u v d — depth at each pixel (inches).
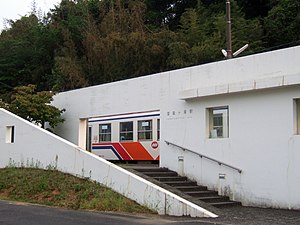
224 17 1302.9
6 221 479.5
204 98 682.2
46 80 1569.9
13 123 837.2
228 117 650.8
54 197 630.5
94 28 1421.0
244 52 1210.0
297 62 577.6
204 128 678.5
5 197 677.3
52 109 962.1
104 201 574.9
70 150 702.5
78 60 1443.2
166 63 1274.6
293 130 571.8
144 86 790.5
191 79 706.2
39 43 1615.4
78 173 681.0
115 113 851.4
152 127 850.8
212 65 677.3
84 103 932.6
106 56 1332.4
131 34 1302.9
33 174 728.3
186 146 702.5
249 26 1298.0
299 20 1264.8
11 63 1615.4
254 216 513.7
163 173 695.7
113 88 861.2
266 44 1322.6
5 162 843.4
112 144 922.1
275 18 1326.3
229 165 636.7
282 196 575.5
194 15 1373.0
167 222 473.7
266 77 604.7
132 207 559.2
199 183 676.1
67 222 472.1
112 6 1424.7
